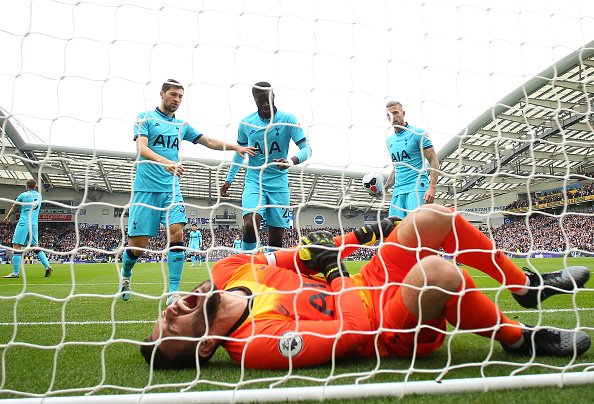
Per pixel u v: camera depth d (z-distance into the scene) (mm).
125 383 1633
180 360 1738
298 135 4234
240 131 4344
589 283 6715
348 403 1380
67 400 1383
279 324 1681
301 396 1411
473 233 1883
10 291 6152
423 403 1370
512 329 1785
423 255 1858
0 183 33531
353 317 1669
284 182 4426
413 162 4906
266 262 1979
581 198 29438
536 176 1853
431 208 1815
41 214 34344
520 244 22500
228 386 1546
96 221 34906
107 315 3617
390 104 4863
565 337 1827
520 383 1508
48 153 1528
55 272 11953
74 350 2219
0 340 2564
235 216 35719
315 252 1899
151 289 6672
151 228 4277
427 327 1640
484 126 20141
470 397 1426
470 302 1589
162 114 4285
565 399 1396
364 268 2055
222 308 1712
